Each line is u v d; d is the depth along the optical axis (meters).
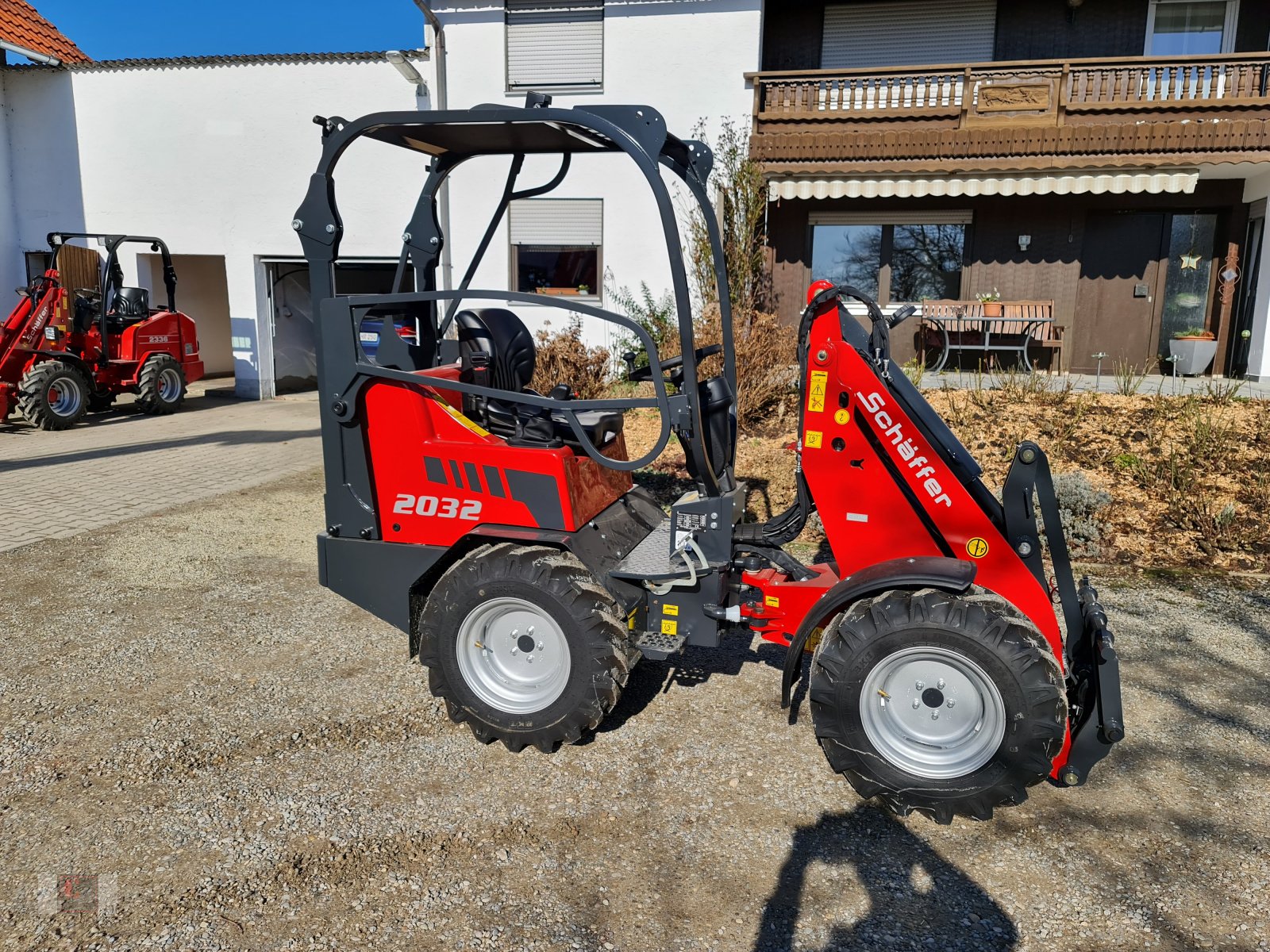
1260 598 5.31
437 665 3.66
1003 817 3.20
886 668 3.11
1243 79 11.71
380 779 3.46
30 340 11.72
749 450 7.80
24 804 3.27
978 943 2.56
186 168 14.88
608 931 2.61
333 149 3.63
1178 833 3.08
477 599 3.54
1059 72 11.95
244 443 10.91
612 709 4.00
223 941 2.57
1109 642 3.08
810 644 3.55
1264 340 11.39
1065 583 3.29
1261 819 3.16
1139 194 12.36
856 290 3.41
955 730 3.11
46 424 11.56
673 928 2.62
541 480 3.59
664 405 3.46
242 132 14.55
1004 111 12.20
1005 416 8.11
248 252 14.95
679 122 13.12
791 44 14.16
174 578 5.83
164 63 14.45
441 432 3.79
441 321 4.79
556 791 3.36
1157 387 9.38
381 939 2.58
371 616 5.21
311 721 3.93
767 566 3.86
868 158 12.54
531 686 3.62
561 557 3.54
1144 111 11.93
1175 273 12.73
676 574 3.58
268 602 5.41
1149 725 3.85
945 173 11.66
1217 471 6.88
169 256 13.45
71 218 15.41
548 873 2.88
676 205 12.98
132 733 3.81
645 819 3.18
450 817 3.20
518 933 2.60
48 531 6.85
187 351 13.97
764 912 2.69
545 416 3.87
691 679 4.35
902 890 2.79
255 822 3.17
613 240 13.36
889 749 3.15
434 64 13.41
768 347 8.48
